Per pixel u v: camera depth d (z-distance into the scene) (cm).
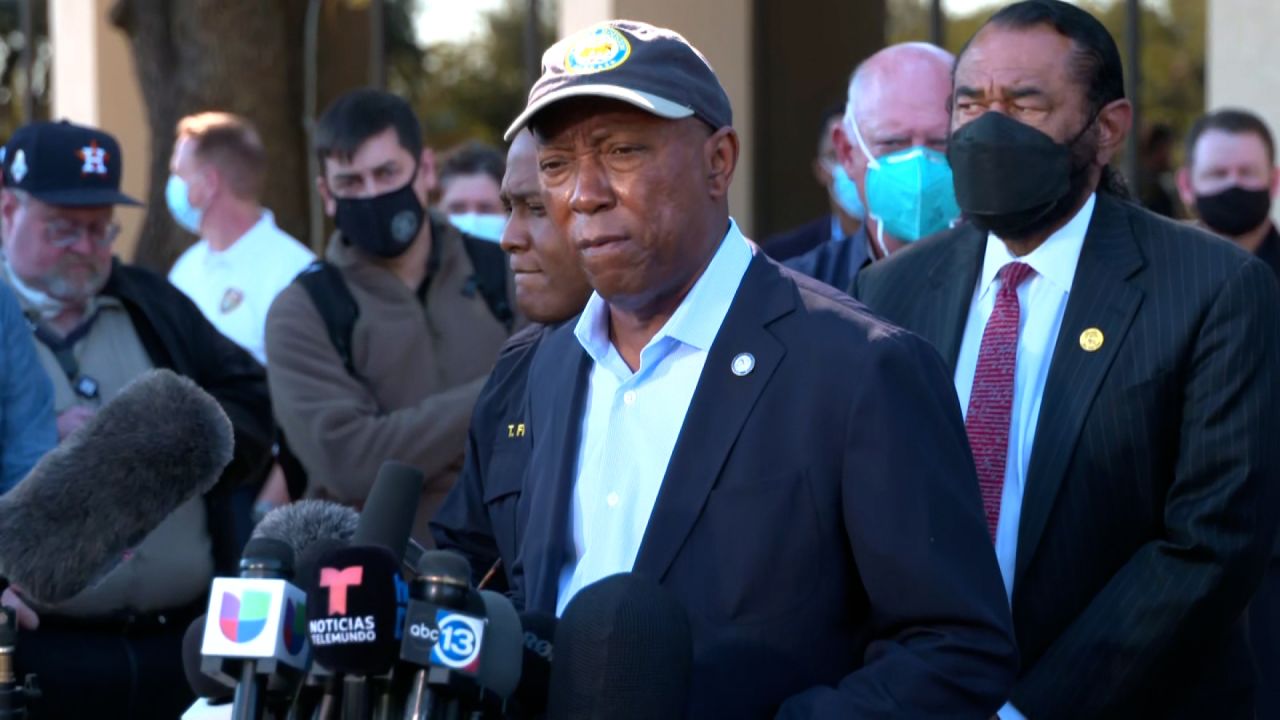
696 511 281
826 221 662
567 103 279
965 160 379
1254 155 646
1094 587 366
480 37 1088
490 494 337
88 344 520
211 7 1057
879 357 279
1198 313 362
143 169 1286
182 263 770
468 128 1091
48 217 504
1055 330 379
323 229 1108
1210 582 352
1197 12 805
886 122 491
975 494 284
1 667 407
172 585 501
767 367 285
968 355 389
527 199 377
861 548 275
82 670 488
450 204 831
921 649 270
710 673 276
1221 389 357
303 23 1095
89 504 296
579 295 377
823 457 279
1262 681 515
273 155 1070
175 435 300
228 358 536
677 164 280
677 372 292
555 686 250
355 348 531
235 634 238
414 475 256
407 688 235
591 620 248
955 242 405
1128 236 378
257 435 526
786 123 944
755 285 294
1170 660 356
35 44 1375
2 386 486
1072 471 364
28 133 515
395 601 229
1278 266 652
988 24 386
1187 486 360
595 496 295
